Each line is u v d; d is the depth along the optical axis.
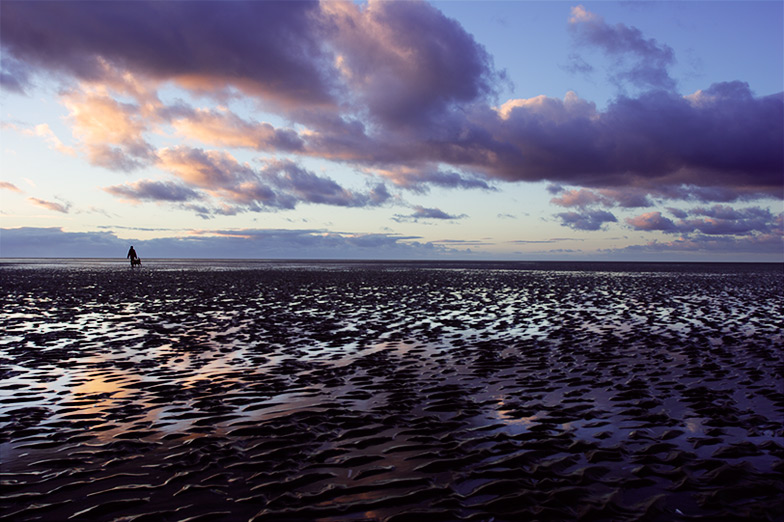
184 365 12.34
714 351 14.00
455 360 13.08
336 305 26.34
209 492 5.78
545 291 36.50
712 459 6.67
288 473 6.30
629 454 6.89
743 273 75.00
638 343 15.34
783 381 10.68
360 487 5.93
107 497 5.63
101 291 34.12
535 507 5.46
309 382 10.81
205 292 33.84
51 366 12.12
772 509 5.40
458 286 41.97
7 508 5.36
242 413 8.71
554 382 10.83
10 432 7.71
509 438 7.53
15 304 25.72
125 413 8.66
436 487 5.93
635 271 82.94
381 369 12.05
